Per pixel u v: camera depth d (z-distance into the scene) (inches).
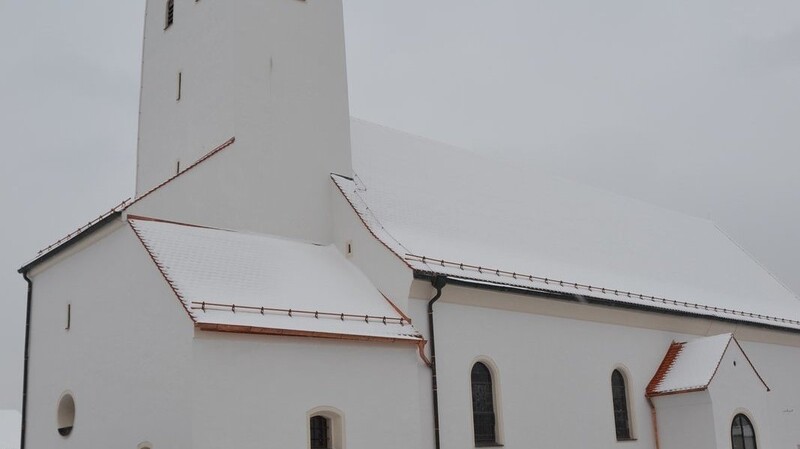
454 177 1221.7
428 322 920.9
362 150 1126.4
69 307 925.8
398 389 862.5
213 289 790.5
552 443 1035.9
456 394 935.0
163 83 1099.9
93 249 901.8
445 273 942.4
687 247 1611.7
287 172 997.8
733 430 1171.9
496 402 983.6
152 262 794.8
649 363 1224.8
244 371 746.8
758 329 1445.6
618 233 1441.9
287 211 984.9
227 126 973.2
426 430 892.0
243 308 775.1
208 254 844.6
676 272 1457.9
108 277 863.7
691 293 1401.3
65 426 903.7
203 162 930.7
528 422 1011.9
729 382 1185.4
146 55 1146.0
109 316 849.5
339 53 1098.1
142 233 822.5
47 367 945.5
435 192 1150.3
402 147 1199.6
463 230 1108.5
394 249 938.7
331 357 813.9
